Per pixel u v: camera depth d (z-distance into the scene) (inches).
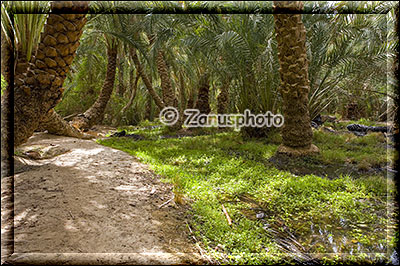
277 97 218.7
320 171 138.3
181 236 73.1
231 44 195.9
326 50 187.5
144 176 119.9
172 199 95.3
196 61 295.3
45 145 159.3
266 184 117.2
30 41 87.9
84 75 329.4
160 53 306.5
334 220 87.0
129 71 439.5
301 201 99.7
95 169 120.0
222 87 304.2
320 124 262.1
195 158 161.5
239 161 150.4
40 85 88.4
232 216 87.3
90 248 61.9
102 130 322.7
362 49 177.6
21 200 79.5
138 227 73.6
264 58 192.4
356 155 155.1
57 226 68.3
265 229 80.7
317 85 223.5
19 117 85.7
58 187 91.7
